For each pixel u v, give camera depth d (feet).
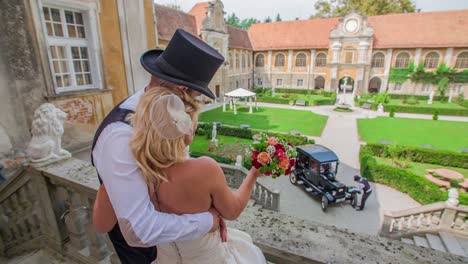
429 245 23.32
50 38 23.25
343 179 39.96
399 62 118.21
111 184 3.28
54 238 9.64
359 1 153.07
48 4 22.58
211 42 104.47
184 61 3.59
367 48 118.32
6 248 12.09
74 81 25.64
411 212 24.94
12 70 19.98
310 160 34.50
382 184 38.29
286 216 5.94
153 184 3.41
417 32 114.01
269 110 98.63
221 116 87.20
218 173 3.59
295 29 139.44
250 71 146.30
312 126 73.77
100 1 26.30
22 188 10.02
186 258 3.91
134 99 4.11
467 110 85.81
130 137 3.43
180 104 3.31
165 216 3.33
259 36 146.00
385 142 54.49
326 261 4.56
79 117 25.58
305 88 139.44
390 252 4.78
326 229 5.44
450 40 107.65
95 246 8.34
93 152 3.78
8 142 19.77
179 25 94.58
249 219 5.79
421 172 42.27
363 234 5.29
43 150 8.98
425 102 109.81
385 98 106.73
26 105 20.93
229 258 4.29
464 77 108.37
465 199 30.42
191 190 3.41
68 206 9.68
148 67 3.72
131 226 3.15
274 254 4.97
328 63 126.93
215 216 3.76
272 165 4.12
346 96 127.85
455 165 44.50
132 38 29.78
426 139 60.85
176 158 3.33
